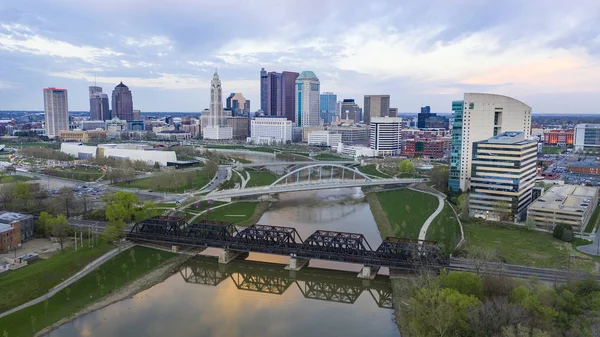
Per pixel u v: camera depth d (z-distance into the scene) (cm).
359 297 17312
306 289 18062
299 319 15262
